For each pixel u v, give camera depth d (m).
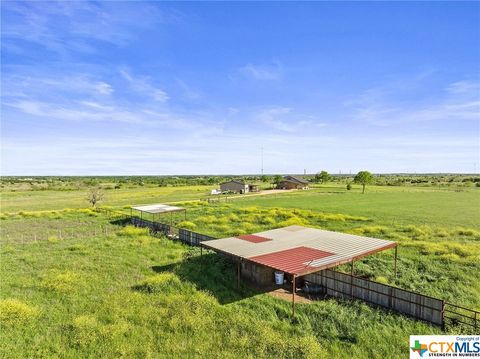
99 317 13.25
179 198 69.25
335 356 10.39
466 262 19.80
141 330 12.12
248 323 12.52
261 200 61.97
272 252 16.22
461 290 15.86
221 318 13.02
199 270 18.94
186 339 11.49
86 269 19.86
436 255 21.66
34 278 18.17
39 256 23.19
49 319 13.15
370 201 59.25
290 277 17.59
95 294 15.78
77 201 66.50
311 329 12.17
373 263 20.22
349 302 14.37
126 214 44.16
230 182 86.50
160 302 14.62
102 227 36.22
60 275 17.95
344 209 47.84
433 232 30.17
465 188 93.69
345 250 16.48
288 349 10.66
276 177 111.06
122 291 15.99
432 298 12.39
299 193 79.88
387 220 37.75
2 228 36.06
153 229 33.06
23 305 13.81
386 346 10.88
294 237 19.69
